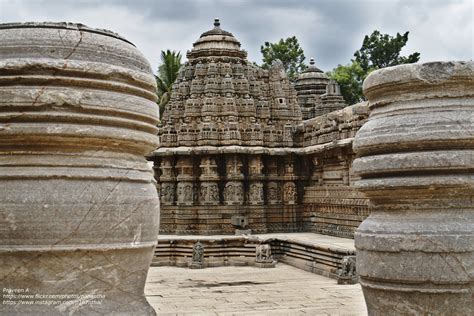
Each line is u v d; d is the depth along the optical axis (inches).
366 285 189.0
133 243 151.6
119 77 156.6
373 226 186.5
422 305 174.9
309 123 1131.9
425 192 178.9
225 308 571.2
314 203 1097.4
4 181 142.3
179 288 722.8
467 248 171.6
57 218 140.6
